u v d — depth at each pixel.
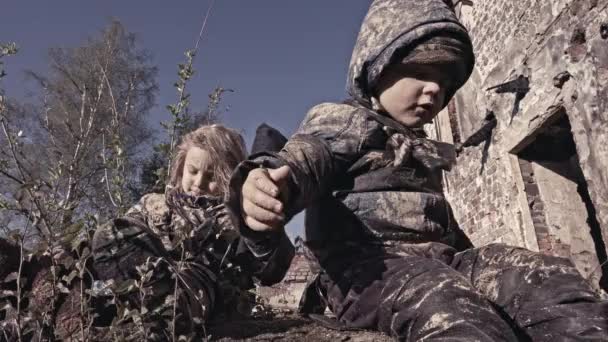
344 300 1.34
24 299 1.35
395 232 1.38
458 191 6.82
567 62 4.31
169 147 1.96
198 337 1.43
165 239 1.71
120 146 2.03
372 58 1.48
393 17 1.49
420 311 1.09
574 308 1.14
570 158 5.29
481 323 1.02
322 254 1.42
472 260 1.42
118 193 1.90
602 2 3.89
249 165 0.97
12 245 1.35
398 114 1.49
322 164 1.22
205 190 1.85
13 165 1.63
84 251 1.27
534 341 1.18
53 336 1.27
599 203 3.89
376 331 1.31
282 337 1.39
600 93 3.88
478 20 6.19
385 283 1.21
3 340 1.23
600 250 4.96
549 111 4.62
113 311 1.41
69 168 1.70
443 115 7.03
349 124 1.38
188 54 2.09
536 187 5.24
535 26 4.84
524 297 1.22
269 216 0.91
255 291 1.80
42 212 1.30
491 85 5.73
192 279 1.53
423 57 1.44
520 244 5.15
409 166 1.45
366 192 1.39
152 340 1.32
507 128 5.41
